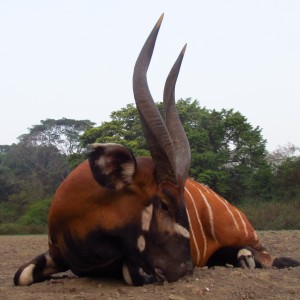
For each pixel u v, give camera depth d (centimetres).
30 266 590
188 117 3228
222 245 675
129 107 3325
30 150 6066
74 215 542
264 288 505
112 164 514
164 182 539
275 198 2934
